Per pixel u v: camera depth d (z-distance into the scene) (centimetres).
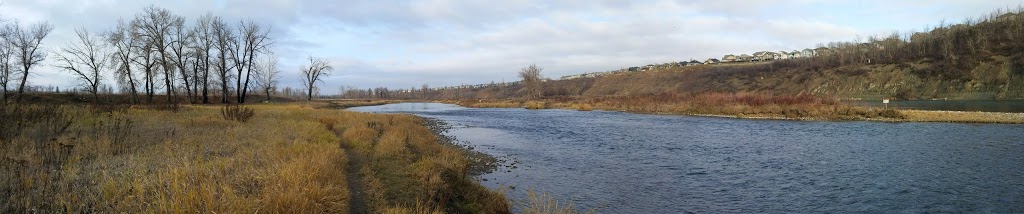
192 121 1838
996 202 985
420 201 799
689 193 1073
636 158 1593
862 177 1251
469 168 1370
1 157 827
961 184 1155
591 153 1720
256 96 6694
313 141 1397
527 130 2777
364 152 1340
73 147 973
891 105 5397
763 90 10731
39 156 870
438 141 2073
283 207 595
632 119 3853
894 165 1436
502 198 947
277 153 1024
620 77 15625
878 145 1945
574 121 3644
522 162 1507
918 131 2564
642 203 983
